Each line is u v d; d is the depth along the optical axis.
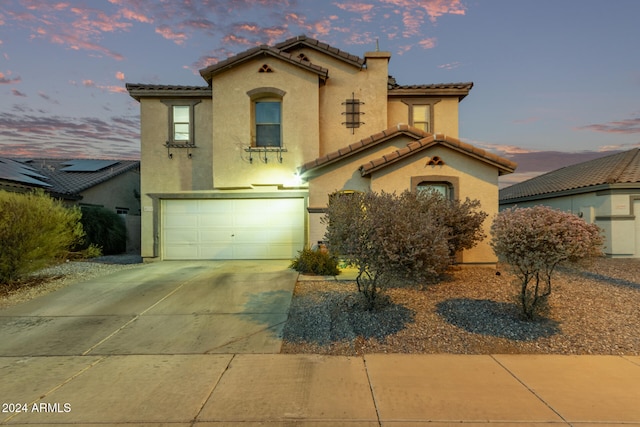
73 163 20.83
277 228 13.35
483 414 3.48
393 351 5.02
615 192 13.94
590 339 5.25
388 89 13.74
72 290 8.36
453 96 13.89
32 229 8.80
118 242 16.86
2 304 7.31
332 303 7.00
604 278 9.16
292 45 13.28
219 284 8.84
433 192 9.13
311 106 12.73
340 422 3.38
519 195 20.44
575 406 3.60
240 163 12.73
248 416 3.47
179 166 13.34
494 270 9.93
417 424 3.33
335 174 11.36
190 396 3.84
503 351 4.98
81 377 4.29
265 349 5.12
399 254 5.35
